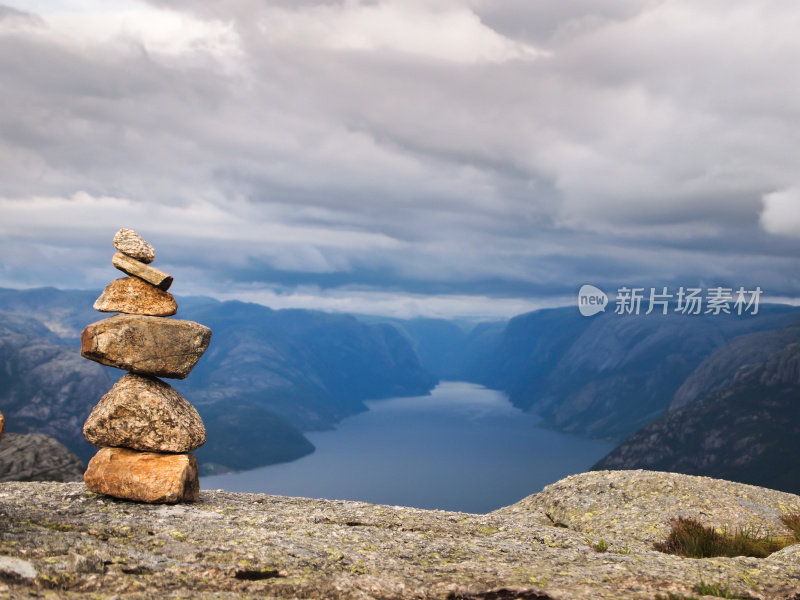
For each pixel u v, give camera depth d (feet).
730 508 68.13
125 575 31.76
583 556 41.81
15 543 34.32
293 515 49.29
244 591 31.07
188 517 45.65
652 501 70.44
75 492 51.16
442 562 38.58
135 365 52.39
